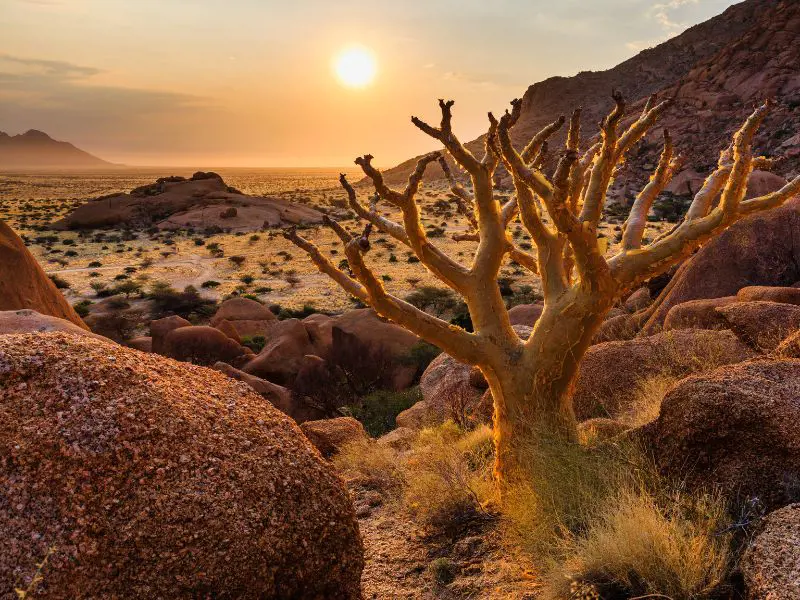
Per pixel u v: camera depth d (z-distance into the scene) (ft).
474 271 11.50
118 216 307.37
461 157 11.08
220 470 6.38
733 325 18.11
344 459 19.43
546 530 9.41
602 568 7.88
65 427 6.11
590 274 10.52
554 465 10.24
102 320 119.34
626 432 10.71
